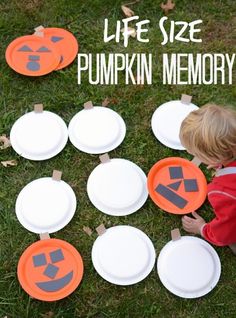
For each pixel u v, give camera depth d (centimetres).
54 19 177
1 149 153
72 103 163
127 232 142
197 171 150
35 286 134
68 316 132
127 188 148
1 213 146
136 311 134
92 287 136
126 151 155
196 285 136
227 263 140
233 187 119
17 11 178
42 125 157
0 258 139
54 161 153
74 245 142
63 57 169
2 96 163
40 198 146
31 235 143
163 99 164
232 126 117
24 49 168
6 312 133
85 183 151
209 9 179
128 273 137
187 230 143
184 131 122
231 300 136
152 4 179
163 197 147
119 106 163
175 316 134
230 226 125
